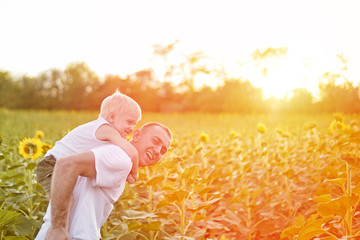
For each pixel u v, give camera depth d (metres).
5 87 52.12
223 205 4.07
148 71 52.62
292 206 4.00
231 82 37.62
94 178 1.78
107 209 1.93
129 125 1.91
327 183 3.68
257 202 3.86
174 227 3.02
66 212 1.71
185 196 2.58
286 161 4.05
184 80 50.41
